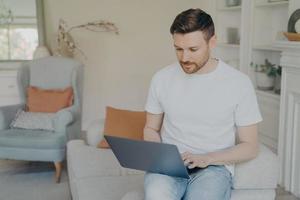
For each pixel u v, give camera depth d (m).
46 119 3.05
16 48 4.09
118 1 4.31
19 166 3.32
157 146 1.36
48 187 2.85
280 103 2.90
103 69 4.43
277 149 3.15
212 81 1.56
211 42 1.50
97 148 2.33
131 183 1.91
